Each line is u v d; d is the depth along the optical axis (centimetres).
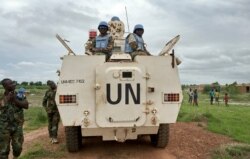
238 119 1619
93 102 776
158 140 866
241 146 922
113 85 765
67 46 795
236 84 7312
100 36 901
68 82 775
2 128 728
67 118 775
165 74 790
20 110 753
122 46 954
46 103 983
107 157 823
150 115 782
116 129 782
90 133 789
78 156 838
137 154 842
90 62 777
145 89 774
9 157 894
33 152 866
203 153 867
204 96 5938
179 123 1300
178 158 821
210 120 1415
